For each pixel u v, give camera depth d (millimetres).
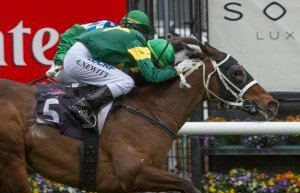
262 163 23859
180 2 24547
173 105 17312
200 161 22094
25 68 23578
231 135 21234
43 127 16516
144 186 16578
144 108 17125
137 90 17266
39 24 23531
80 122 16594
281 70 23875
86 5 23469
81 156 16531
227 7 23875
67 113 16562
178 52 17391
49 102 16625
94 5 23469
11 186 16484
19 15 23516
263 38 23859
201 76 17391
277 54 23859
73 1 23469
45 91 16844
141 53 16734
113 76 16844
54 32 23562
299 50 23766
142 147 16688
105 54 16875
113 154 16531
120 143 16562
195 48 17266
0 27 23516
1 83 16828
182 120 17469
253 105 17422
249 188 21625
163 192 17859
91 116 16578
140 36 17078
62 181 16734
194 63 17359
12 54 23562
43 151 16500
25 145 16531
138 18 18188
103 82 16891
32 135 16469
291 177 21750
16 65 23562
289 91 23875
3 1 23469
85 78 16953
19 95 16703
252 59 23906
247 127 19703
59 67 17844
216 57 17406
